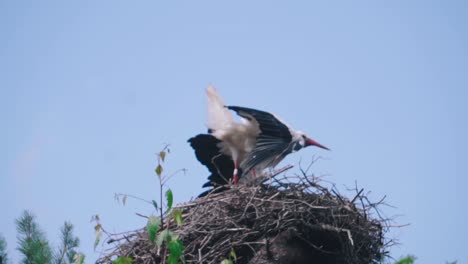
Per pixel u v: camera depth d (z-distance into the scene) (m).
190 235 11.95
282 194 12.16
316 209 11.98
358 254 12.23
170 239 10.12
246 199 12.15
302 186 12.32
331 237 11.92
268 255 11.59
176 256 10.09
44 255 11.94
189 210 12.63
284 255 11.58
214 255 11.70
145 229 12.28
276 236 11.80
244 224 12.00
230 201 12.22
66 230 12.36
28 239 12.11
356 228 12.06
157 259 11.73
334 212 11.98
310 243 11.71
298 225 11.85
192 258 11.77
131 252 12.08
